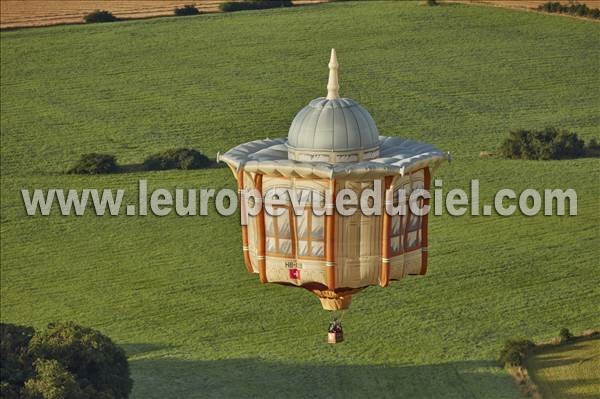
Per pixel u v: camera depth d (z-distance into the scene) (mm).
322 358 141375
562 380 128250
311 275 44906
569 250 171750
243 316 158875
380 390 130000
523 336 146875
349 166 43594
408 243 45312
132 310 165625
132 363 143125
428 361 138250
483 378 130875
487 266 168000
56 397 113625
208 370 139000
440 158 44969
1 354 120562
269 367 139000
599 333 141625
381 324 151250
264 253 45281
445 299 159000
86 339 125250
